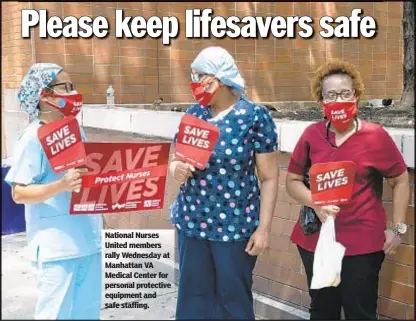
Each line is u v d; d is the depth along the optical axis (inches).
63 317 94.1
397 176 96.5
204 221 98.4
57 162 88.4
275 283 128.9
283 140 119.4
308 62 236.2
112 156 95.0
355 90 96.3
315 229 100.5
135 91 201.5
